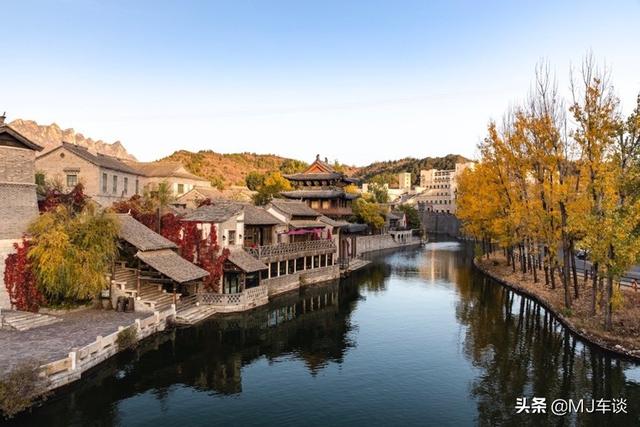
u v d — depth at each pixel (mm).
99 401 23625
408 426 21812
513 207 55906
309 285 59719
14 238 32844
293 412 23094
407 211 148375
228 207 48406
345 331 38156
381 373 28641
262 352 32344
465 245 129375
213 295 42125
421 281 64312
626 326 33531
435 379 27672
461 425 21953
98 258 34125
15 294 32062
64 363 23141
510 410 23547
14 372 20812
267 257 50719
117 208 48031
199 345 33219
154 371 28000
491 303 49188
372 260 90625
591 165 34375
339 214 79625
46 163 57406
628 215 30703
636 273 51000
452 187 194125
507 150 51594
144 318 33094
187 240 43906
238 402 24094
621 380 27078
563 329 37938
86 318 33094
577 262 64438
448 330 38469
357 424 21938
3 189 32188
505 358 31297
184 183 86000
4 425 20172
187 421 21781
